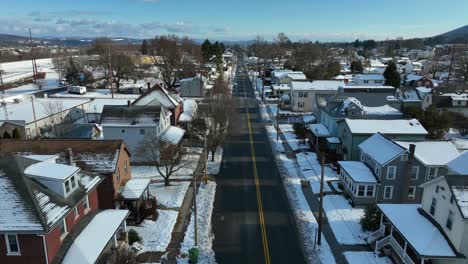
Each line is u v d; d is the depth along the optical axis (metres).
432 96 65.44
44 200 20.50
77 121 60.38
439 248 22.12
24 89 95.81
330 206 33.66
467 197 22.02
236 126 61.72
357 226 30.02
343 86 71.19
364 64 158.12
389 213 26.61
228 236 28.42
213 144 44.59
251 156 47.69
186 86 87.00
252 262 25.16
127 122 42.06
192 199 34.62
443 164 33.03
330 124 50.78
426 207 25.91
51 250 19.95
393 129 42.72
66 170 22.88
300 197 35.56
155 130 41.81
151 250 26.16
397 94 69.44
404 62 160.88
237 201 34.56
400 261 24.66
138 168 41.91
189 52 151.00
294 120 66.75
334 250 26.55
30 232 18.59
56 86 101.81
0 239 19.16
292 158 47.22
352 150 42.62
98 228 23.41
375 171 34.62
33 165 22.94
